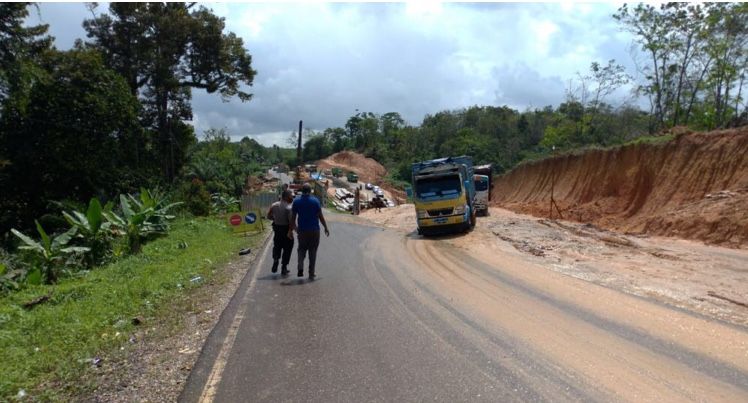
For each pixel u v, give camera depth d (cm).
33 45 2688
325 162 10350
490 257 1311
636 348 578
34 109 2523
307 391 470
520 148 7719
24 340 628
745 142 2067
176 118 3791
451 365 526
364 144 12312
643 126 4328
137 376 517
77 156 2588
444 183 1919
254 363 544
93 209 1527
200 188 3416
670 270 1118
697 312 741
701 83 3328
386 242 1703
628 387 470
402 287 924
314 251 1033
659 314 727
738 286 951
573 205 3148
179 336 651
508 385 475
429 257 1324
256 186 6378
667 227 1881
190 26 3425
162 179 3381
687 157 2334
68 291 934
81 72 2644
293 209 1030
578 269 1123
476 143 7594
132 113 2833
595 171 3209
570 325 669
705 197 1950
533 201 3972
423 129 10019
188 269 1140
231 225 2053
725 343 597
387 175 9369
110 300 837
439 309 756
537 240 1667
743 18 3017
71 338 638
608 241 1650
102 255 1551
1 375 505
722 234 1609
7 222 2553
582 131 4962
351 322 694
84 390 483
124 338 643
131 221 1667
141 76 3503
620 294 858
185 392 473
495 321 688
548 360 539
